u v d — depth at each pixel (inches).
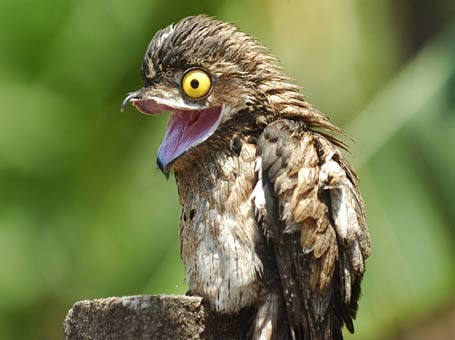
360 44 536.4
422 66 492.4
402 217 457.7
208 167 311.9
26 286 613.0
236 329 307.4
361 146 467.8
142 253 542.6
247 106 314.8
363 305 454.9
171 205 544.7
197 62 315.6
